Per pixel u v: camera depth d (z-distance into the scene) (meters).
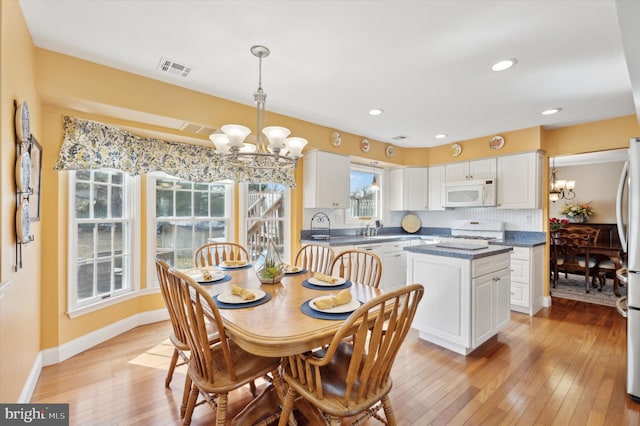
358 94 2.80
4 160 1.41
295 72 2.37
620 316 3.46
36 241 2.09
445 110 3.23
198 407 1.84
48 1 1.58
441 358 2.46
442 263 2.60
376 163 4.88
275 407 1.71
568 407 1.84
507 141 4.06
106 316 2.74
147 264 3.11
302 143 2.09
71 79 2.12
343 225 4.69
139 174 2.88
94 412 1.77
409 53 2.10
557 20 1.74
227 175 3.42
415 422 1.71
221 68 2.30
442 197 4.79
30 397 1.88
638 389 1.89
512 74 2.40
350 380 1.20
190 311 1.36
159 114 2.49
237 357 1.59
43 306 2.27
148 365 2.31
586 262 4.46
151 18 1.72
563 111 3.25
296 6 1.63
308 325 1.33
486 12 1.67
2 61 1.37
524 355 2.50
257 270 2.08
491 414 1.78
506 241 3.94
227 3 1.61
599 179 6.00
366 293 1.80
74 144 2.37
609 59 2.17
